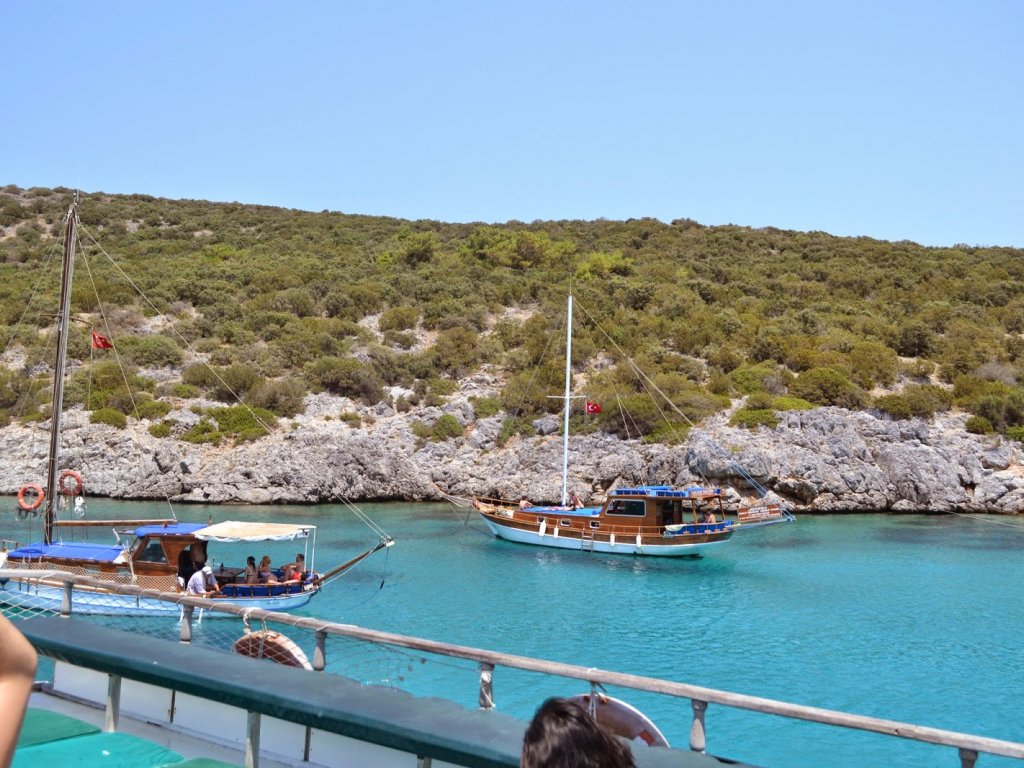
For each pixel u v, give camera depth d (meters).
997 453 49.97
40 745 6.79
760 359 61.81
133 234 102.12
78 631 7.88
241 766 6.56
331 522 41.91
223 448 50.03
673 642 22.05
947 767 14.20
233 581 25.05
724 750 14.90
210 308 69.88
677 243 107.44
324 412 55.06
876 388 57.75
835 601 27.38
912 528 43.06
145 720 7.79
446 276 82.44
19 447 48.81
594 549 36.25
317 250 96.50
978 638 22.64
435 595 27.73
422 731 5.37
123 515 41.75
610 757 2.73
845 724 5.56
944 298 81.75
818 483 47.78
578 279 83.88
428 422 54.06
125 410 52.62
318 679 6.47
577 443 50.59
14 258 87.81
